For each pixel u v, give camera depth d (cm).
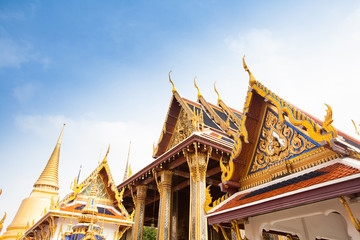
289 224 654
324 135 418
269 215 511
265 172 563
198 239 1161
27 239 1802
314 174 425
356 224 354
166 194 1562
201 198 1272
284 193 408
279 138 560
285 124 548
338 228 712
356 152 401
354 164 367
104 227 1210
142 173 1775
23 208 2980
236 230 523
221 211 526
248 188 588
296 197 391
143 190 1884
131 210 2412
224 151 1441
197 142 1373
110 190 1416
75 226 987
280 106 525
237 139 620
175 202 1886
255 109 618
